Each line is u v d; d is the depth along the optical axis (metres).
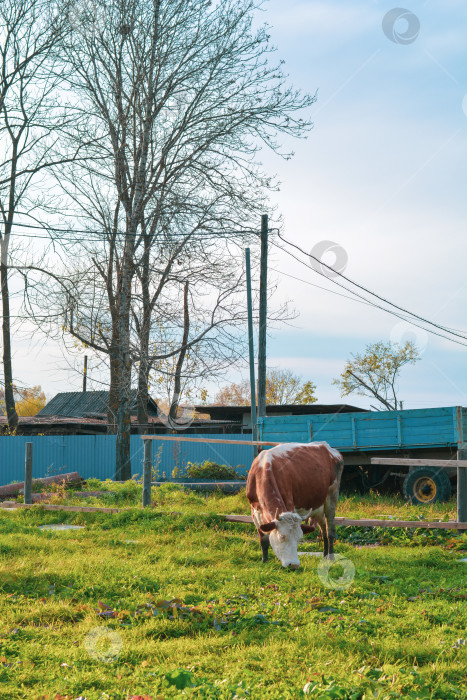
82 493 17.58
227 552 9.99
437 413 18.55
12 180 28.36
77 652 5.64
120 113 25.58
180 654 5.61
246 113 25.78
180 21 25.17
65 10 25.09
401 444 18.98
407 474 19.48
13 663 5.31
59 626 6.50
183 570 8.67
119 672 5.21
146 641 6.02
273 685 4.72
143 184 25.67
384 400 46.47
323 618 6.55
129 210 25.88
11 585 7.86
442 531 11.59
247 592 7.64
